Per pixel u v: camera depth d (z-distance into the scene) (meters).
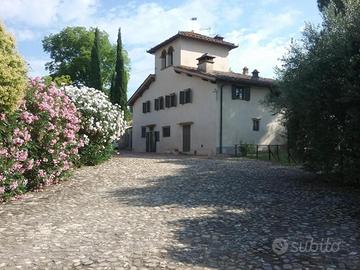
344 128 10.24
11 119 8.56
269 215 7.77
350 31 10.02
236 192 10.21
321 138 10.75
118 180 12.19
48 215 7.67
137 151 36.31
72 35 52.97
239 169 15.22
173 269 4.96
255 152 25.47
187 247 5.81
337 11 11.47
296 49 11.43
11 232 6.51
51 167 10.62
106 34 54.25
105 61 53.41
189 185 11.31
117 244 5.91
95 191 10.30
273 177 12.94
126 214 7.80
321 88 10.24
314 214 7.84
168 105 32.38
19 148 8.93
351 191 10.29
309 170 11.84
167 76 32.69
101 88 43.47
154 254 5.48
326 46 10.31
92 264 5.08
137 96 37.28
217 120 27.02
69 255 5.42
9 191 8.75
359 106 9.58
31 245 5.85
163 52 33.59
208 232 6.59
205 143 27.92
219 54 33.59
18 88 8.26
